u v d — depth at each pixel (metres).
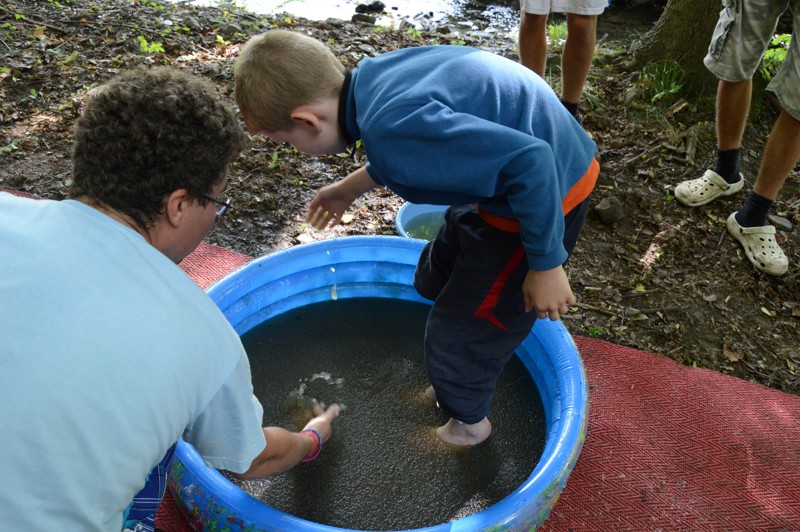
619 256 2.78
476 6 6.33
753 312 2.56
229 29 4.38
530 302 1.48
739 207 3.05
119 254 0.97
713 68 2.73
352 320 2.41
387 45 4.57
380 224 2.82
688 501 1.84
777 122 2.59
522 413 2.08
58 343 0.88
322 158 3.16
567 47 2.96
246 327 2.29
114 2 4.66
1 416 0.84
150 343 0.94
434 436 1.99
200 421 1.11
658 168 3.28
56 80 3.56
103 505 0.94
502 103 1.36
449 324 1.69
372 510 1.78
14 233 0.94
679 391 2.19
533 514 1.53
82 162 1.01
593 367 2.26
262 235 2.72
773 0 2.51
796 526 1.80
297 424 2.00
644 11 6.34
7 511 0.86
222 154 1.06
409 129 1.25
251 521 1.47
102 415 0.89
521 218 1.33
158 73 1.05
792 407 2.16
